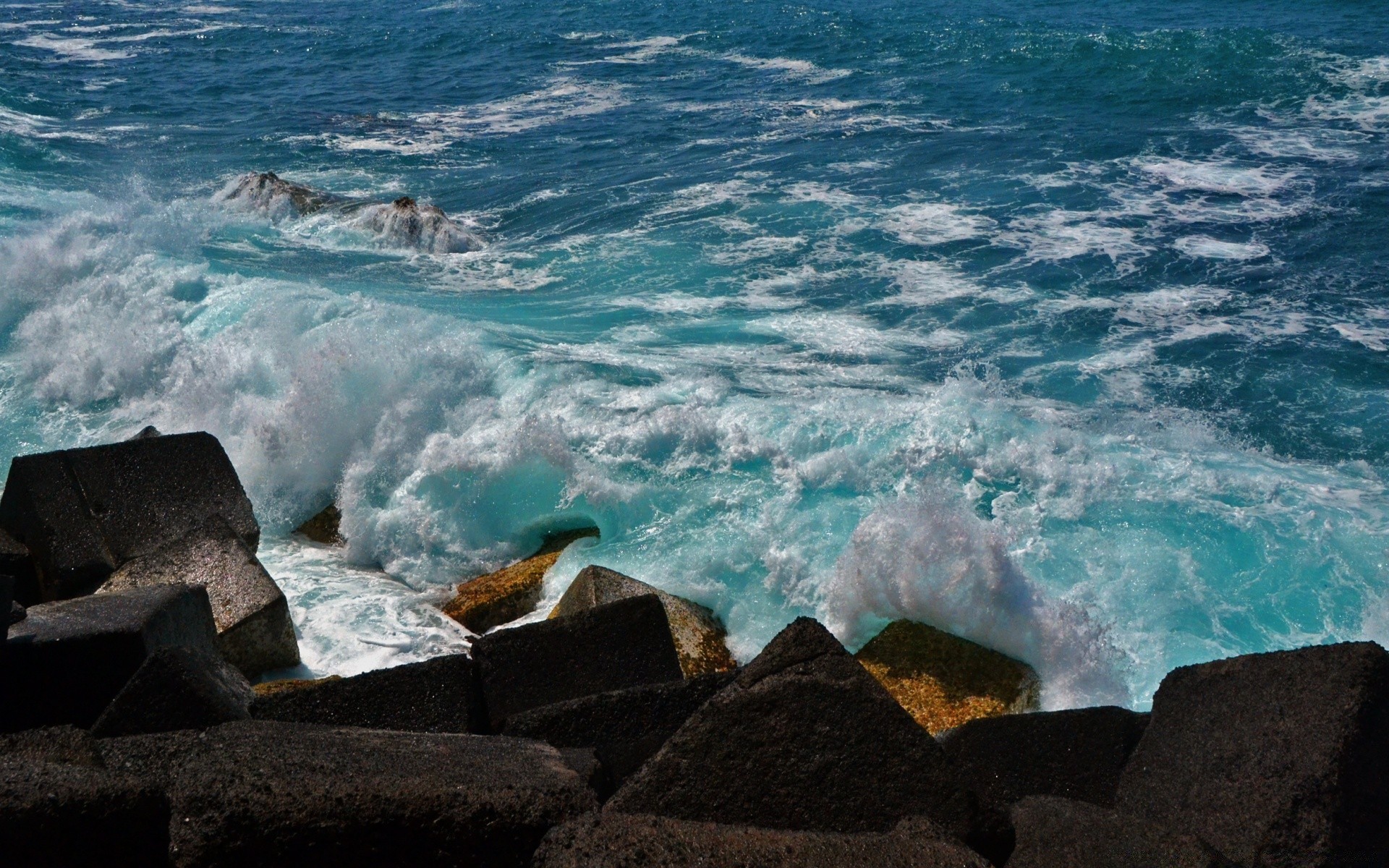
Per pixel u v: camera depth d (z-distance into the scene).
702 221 15.73
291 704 4.71
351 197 18.27
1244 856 3.69
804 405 9.04
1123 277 13.05
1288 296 12.41
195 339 10.66
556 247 15.18
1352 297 12.32
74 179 18.61
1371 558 7.32
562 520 8.38
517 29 32.97
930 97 22.66
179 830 3.35
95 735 4.44
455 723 4.82
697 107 23.27
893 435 8.59
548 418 8.72
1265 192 15.91
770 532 7.76
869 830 3.69
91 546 6.95
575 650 5.26
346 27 34.59
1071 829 3.59
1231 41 23.64
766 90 24.39
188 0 41.28
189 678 4.58
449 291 13.61
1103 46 24.11
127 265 11.74
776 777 3.83
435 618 7.46
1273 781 3.82
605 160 19.83
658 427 8.65
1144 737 4.39
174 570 6.70
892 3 34.03
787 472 8.27
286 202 16.98
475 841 3.41
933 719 6.25
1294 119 19.42
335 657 6.91
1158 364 10.80
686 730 3.98
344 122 23.58
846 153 18.94
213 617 6.15
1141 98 21.33
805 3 34.41
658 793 3.82
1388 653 4.10
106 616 5.36
